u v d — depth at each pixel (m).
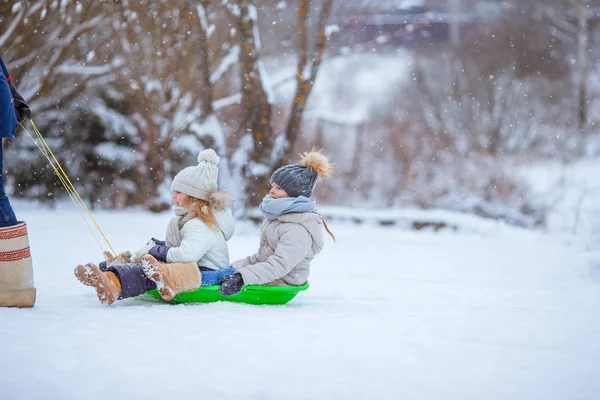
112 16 18.41
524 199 21.72
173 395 3.80
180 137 21.39
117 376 4.02
